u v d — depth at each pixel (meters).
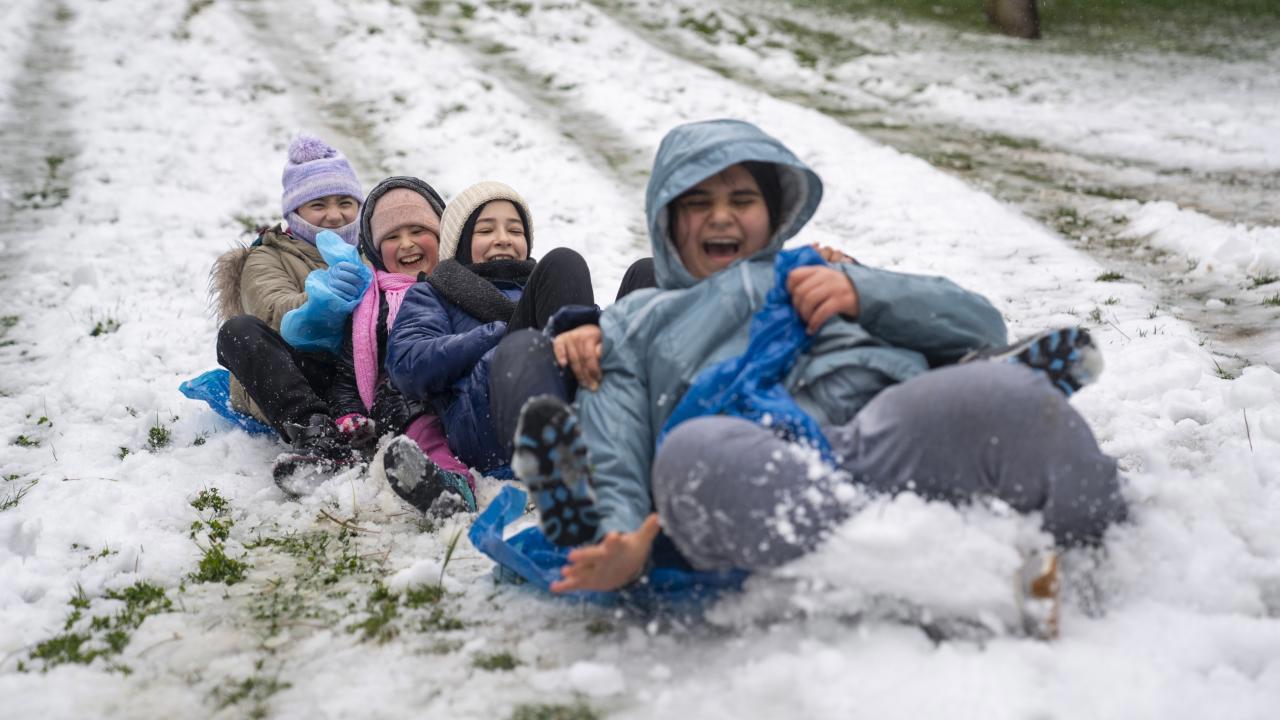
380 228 4.37
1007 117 11.53
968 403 2.03
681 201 2.69
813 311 2.38
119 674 2.34
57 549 3.08
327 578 2.82
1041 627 2.01
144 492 3.49
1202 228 6.81
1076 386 2.21
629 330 2.53
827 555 2.06
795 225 2.79
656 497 2.13
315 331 3.86
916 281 2.44
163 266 6.89
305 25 14.84
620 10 17.03
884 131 11.02
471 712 2.07
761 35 15.86
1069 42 15.75
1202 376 4.11
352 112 11.49
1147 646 2.04
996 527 2.05
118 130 10.33
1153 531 2.28
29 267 6.83
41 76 12.03
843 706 1.93
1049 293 5.85
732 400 2.33
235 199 8.59
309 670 2.31
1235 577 2.28
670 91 12.44
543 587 2.54
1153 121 10.98
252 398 3.78
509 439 2.56
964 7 17.48
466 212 4.16
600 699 2.09
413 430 3.62
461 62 13.48
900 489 2.12
